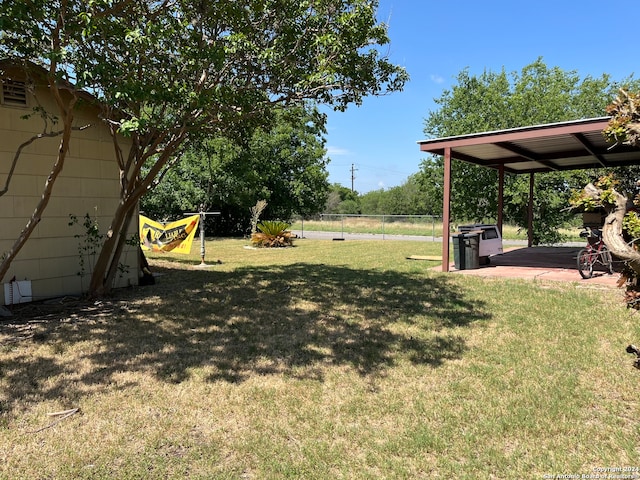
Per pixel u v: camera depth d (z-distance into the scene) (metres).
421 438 2.88
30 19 4.25
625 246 3.11
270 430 3.00
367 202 55.22
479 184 19.45
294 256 14.12
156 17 5.46
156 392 3.57
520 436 2.92
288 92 6.94
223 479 2.46
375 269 10.59
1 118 6.23
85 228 7.38
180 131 6.20
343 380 3.83
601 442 2.84
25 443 2.81
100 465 2.59
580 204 3.46
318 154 28.14
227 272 10.18
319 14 6.42
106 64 4.54
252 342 4.85
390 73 6.82
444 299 6.96
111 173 7.81
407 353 4.50
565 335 5.05
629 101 3.40
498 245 11.20
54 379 3.80
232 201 24.70
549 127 8.12
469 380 3.83
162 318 5.82
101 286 7.10
